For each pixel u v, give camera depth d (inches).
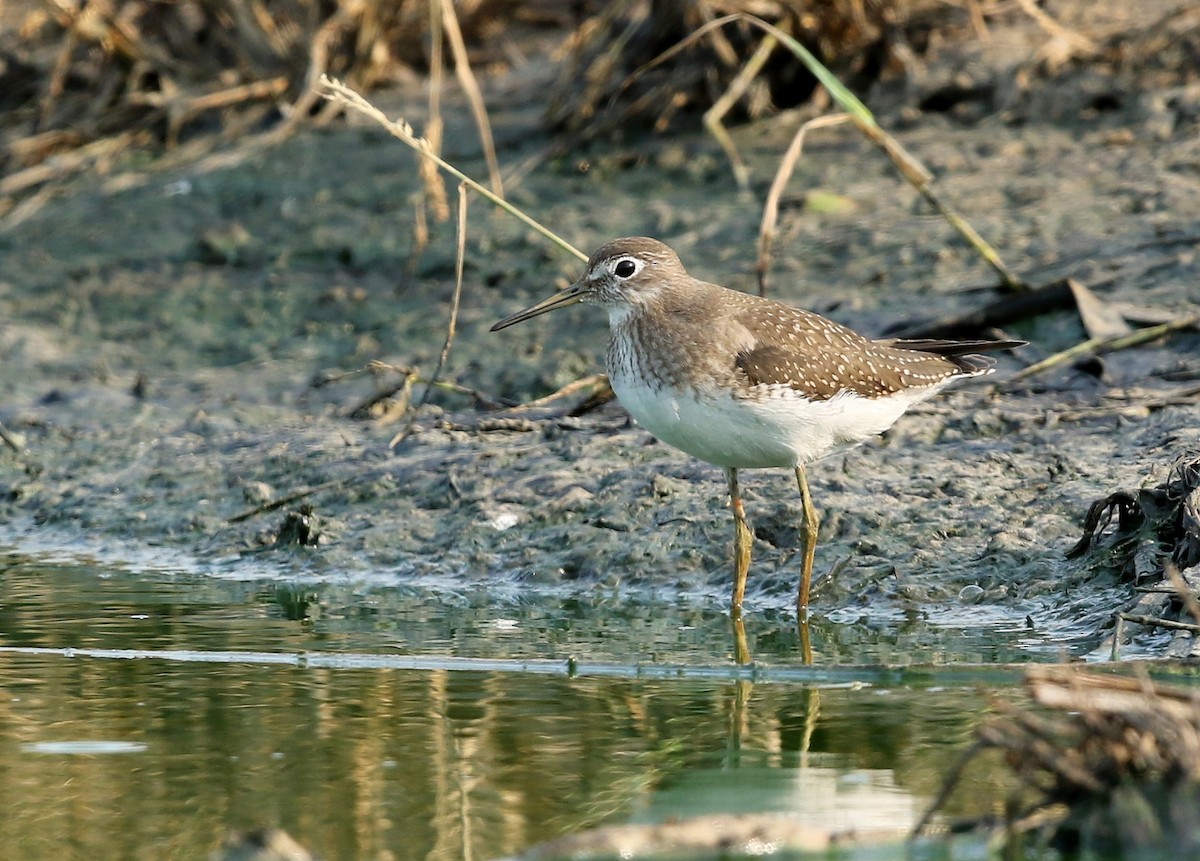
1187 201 647.8
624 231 713.6
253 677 384.2
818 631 419.5
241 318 727.7
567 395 614.2
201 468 585.9
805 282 647.1
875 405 434.6
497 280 709.9
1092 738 279.1
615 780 313.1
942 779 306.8
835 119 567.8
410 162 800.3
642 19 784.3
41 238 800.3
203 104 855.7
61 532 561.3
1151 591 393.4
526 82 848.9
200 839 286.7
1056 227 650.8
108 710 358.3
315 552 514.0
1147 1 777.6
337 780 315.3
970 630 412.5
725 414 417.4
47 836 288.2
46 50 941.8
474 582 486.9
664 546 483.2
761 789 305.3
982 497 481.1
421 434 585.0
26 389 684.7
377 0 852.0
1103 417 523.2
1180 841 267.4
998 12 784.9
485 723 347.9
